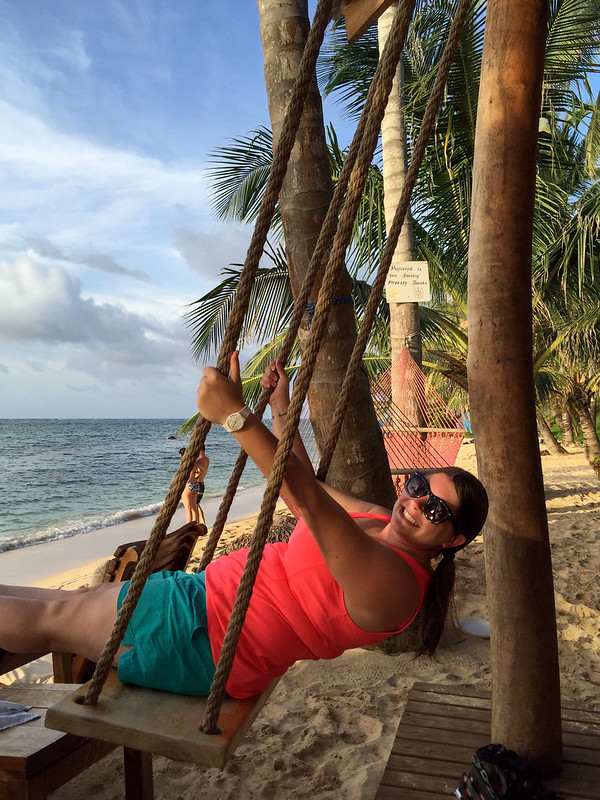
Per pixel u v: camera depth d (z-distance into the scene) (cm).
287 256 353
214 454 4266
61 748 193
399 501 181
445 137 828
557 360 1198
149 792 226
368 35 854
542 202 877
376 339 991
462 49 777
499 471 196
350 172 186
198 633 163
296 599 163
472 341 199
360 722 319
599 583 511
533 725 200
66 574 835
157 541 146
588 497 967
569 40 800
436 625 182
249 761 288
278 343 953
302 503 145
